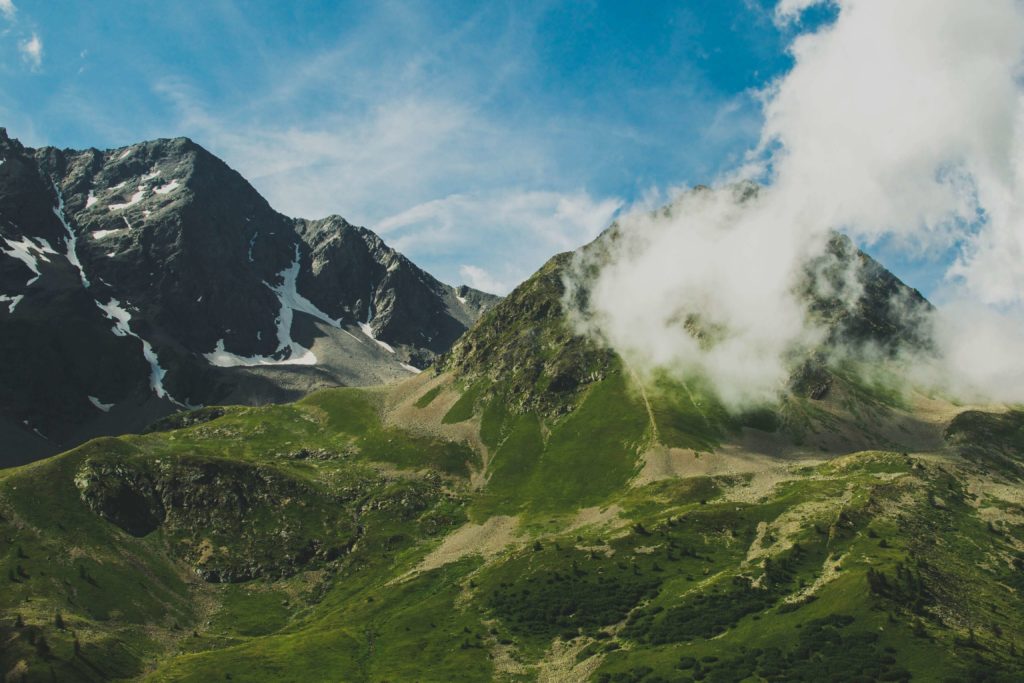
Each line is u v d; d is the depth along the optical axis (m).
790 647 152.75
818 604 168.88
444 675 174.50
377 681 175.25
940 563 187.12
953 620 157.25
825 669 141.25
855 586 168.25
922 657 140.38
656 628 177.75
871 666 139.38
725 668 149.75
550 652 180.75
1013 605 171.00
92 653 193.12
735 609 177.25
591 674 162.50
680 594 192.38
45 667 181.75
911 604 161.38
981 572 187.25
